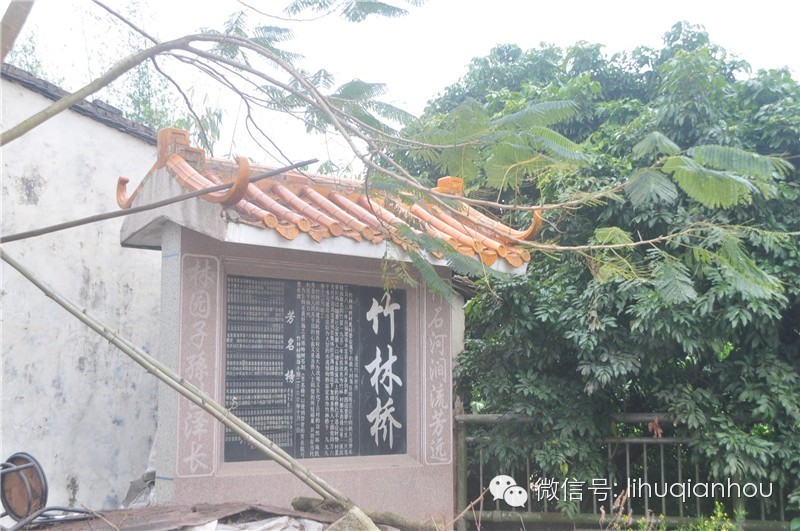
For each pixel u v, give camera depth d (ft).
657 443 23.77
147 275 24.17
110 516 14.03
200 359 17.48
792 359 23.13
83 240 21.94
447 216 21.04
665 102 23.71
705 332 22.26
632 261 22.82
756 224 22.18
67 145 21.67
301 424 18.98
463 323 27.81
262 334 18.65
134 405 23.22
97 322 12.94
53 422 20.54
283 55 12.76
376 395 20.26
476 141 11.66
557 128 29.30
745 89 25.04
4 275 19.49
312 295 19.53
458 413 26.58
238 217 16.12
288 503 18.16
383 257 17.52
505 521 24.23
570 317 22.99
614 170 23.85
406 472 20.11
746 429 23.16
